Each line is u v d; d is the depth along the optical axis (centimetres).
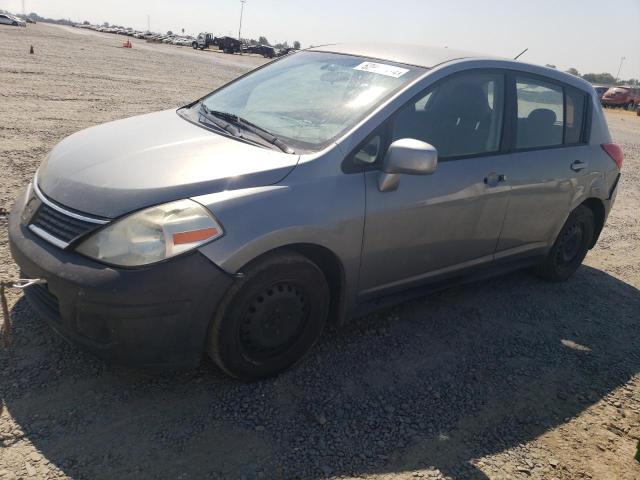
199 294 259
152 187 268
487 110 389
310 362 331
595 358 385
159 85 1691
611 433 308
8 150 694
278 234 277
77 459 240
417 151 299
